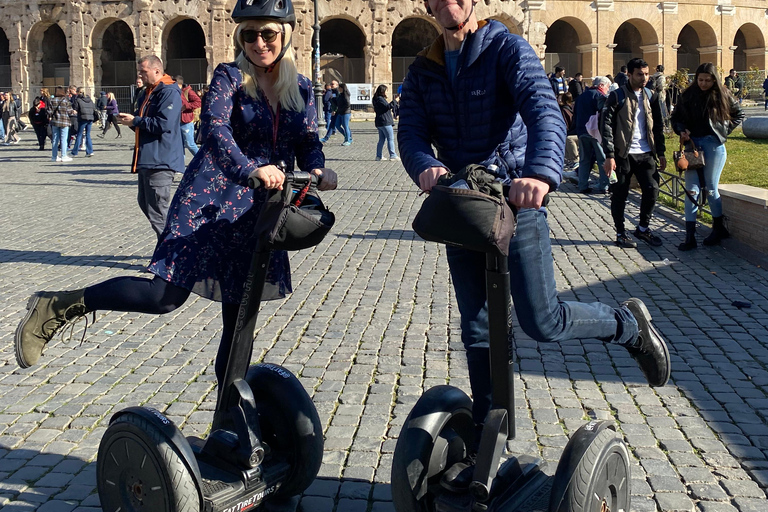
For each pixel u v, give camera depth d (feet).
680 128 30.35
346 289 25.93
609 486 9.75
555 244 32.76
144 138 28.14
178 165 28.58
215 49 140.36
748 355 19.06
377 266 29.30
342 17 142.00
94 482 13.19
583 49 147.95
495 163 10.48
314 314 23.06
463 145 10.59
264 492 11.00
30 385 17.52
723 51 153.48
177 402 16.49
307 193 10.79
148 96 28.43
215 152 10.84
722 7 152.35
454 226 8.72
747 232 30.55
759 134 69.15
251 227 11.81
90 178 59.52
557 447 14.26
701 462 13.65
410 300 24.54
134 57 158.40
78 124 78.95
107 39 154.30
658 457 13.80
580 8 145.07
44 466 13.74
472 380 11.21
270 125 11.73
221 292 11.76
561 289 25.70
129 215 42.45
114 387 17.39
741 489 12.69
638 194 46.62
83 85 144.56
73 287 26.81
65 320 11.51
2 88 153.58
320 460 11.62
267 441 11.80
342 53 160.97
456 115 10.50
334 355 19.43
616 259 29.86
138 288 11.42
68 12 144.46
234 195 11.78
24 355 11.43
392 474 10.35
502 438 9.77
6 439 14.82
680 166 29.94
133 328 21.75
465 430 11.11
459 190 8.63
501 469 10.03
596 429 9.63
